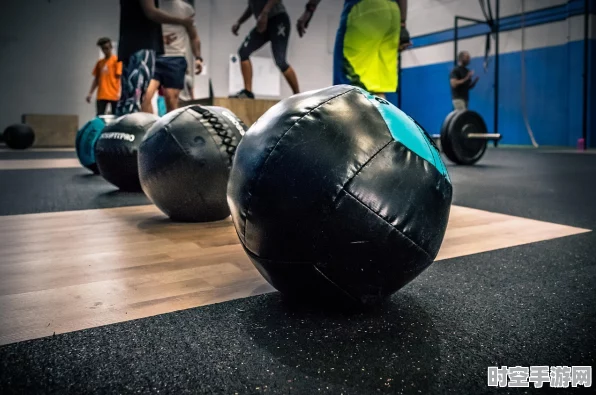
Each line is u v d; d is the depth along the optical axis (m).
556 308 1.22
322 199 1.03
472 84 7.34
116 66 7.95
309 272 1.08
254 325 1.12
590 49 9.61
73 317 1.16
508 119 10.77
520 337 1.05
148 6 3.66
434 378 0.88
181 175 2.06
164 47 4.11
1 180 3.88
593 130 9.80
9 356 0.96
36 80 9.97
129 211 2.54
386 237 1.05
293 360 0.95
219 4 10.47
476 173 4.68
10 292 1.33
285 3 11.21
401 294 1.32
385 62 3.39
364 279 1.09
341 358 0.96
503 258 1.69
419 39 12.09
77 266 1.58
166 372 0.90
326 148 1.05
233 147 2.11
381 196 1.04
